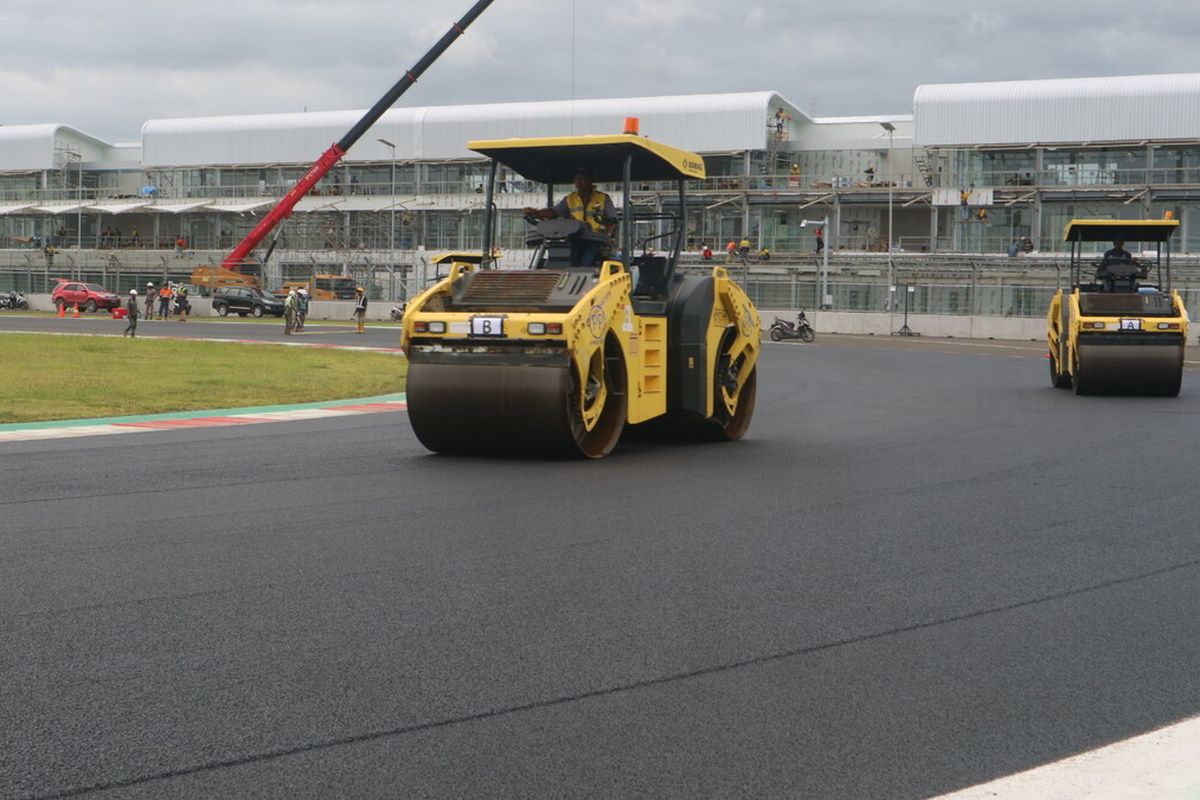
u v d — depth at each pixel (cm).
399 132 7969
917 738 447
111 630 574
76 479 1060
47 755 420
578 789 396
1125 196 6562
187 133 8450
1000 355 4094
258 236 7012
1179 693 503
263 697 481
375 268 7400
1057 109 6731
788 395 2252
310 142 8175
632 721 460
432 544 786
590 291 1179
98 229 8562
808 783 404
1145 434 1535
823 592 670
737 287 1416
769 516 905
